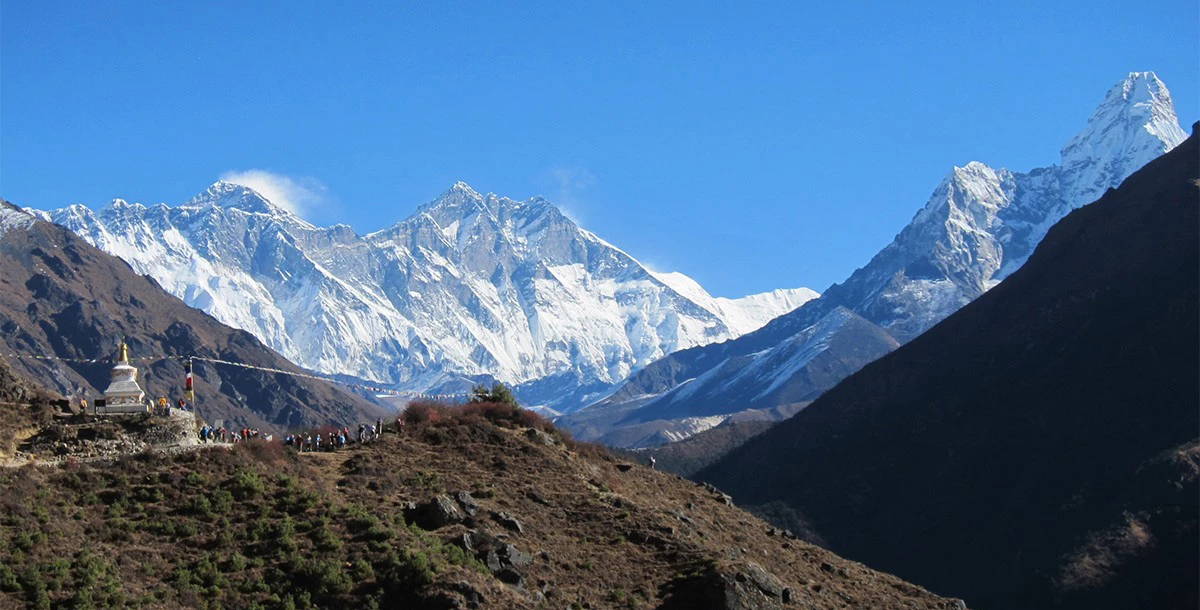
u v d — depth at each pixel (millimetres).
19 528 70125
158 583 68875
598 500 87062
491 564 74000
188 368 91875
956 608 89250
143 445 81562
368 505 79750
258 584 69812
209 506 75750
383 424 99000
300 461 84312
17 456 78562
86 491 75438
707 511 95500
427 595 69750
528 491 86312
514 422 101812
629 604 73875
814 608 79062
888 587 90750
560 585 74750
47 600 64812
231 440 88875
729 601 73875
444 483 85625
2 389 82688
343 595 70000
